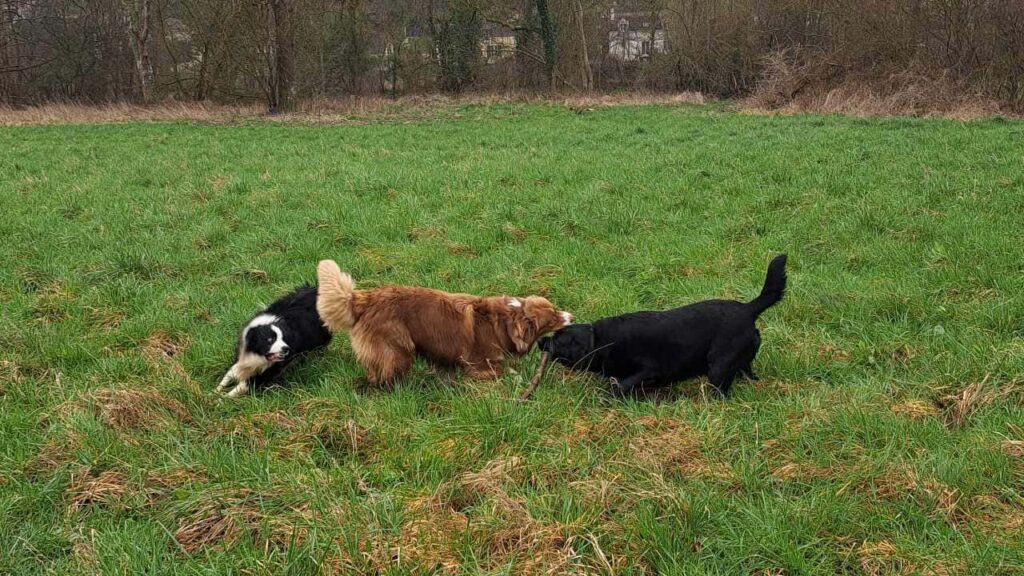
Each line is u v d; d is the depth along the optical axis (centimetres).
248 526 292
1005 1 1366
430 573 274
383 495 306
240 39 1933
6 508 301
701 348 371
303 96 2153
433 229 622
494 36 2466
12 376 389
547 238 602
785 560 276
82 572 277
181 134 1449
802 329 434
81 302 485
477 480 312
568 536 285
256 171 952
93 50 2325
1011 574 267
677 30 2277
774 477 312
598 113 1725
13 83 2238
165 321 456
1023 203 614
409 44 2378
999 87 1363
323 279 381
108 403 352
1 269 544
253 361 388
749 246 566
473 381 385
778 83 1670
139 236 622
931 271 489
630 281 511
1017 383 357
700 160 902
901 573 270
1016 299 433
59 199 768
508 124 1513
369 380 388
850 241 563
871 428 335
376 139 1302
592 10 2433
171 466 322
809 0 1859
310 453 333
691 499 296
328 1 2241
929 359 391
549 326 392
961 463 309
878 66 1543
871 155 874
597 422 351
